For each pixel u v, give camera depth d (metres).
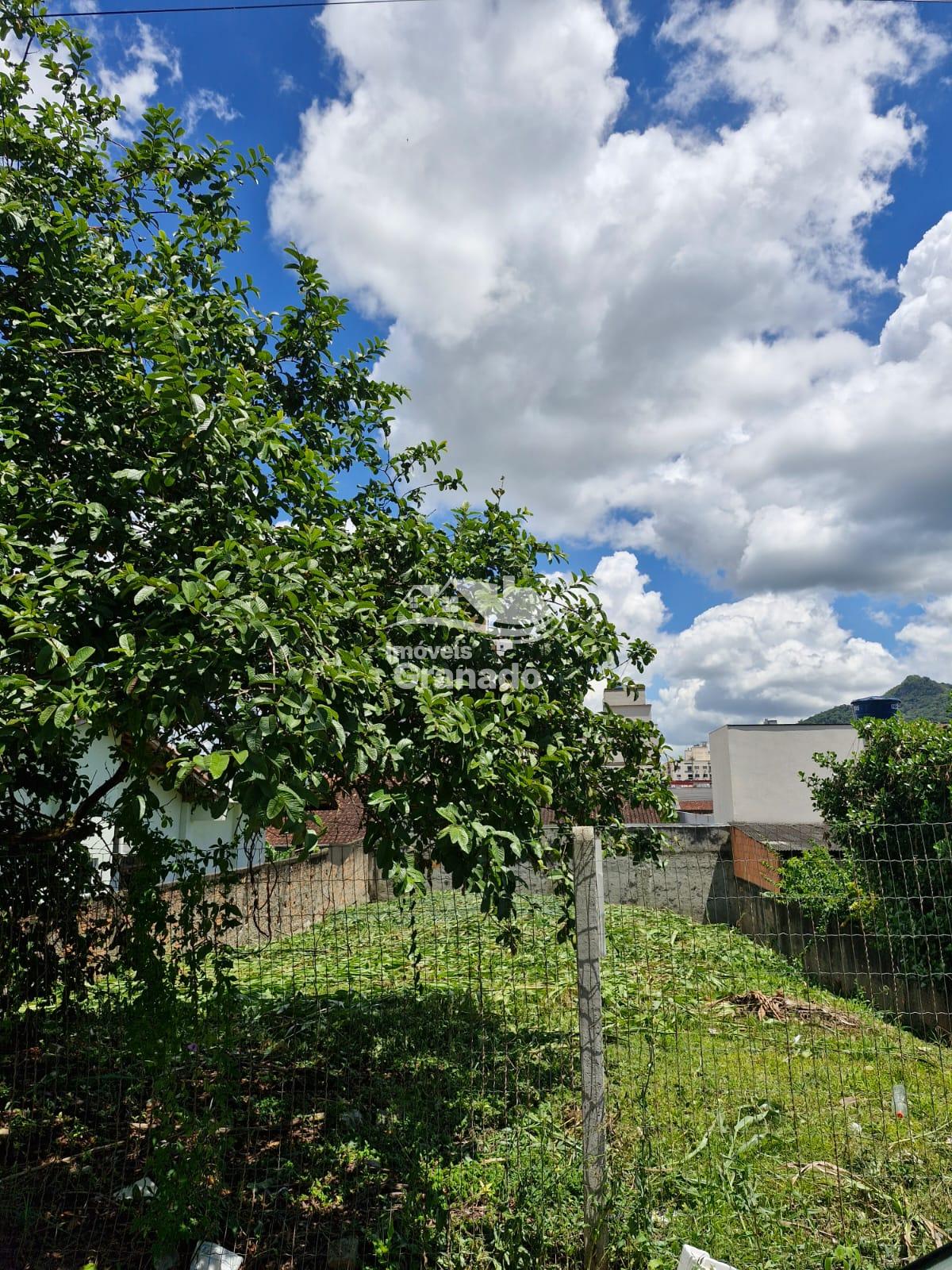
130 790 3.60
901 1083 4.82
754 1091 5.13
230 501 3.72
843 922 8.60
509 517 5.62
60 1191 3.81
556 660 5.21
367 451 5.52
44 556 3.08
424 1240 3.37
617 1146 4.23
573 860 3.66
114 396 4.01
